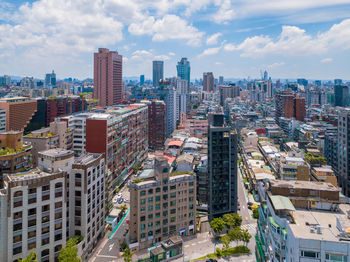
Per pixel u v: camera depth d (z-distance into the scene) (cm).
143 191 11081
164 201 11525
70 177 10019
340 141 16725
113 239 11794
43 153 10125
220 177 13112
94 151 15212
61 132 15662
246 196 17050
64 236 9375
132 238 11081
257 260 10356
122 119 17975
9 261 8206
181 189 11969
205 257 10650
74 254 8638
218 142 12950
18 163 11944
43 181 8800
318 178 14212
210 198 13038
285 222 6938
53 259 9112
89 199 10381
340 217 6931
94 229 10912
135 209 11138
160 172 11369
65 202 9375
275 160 18275
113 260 10331
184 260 10412
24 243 8481
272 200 7588
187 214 12200
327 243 5850
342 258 5769
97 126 15112
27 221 8531
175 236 11069
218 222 11794
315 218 7156
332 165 18062
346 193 15862
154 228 11400
